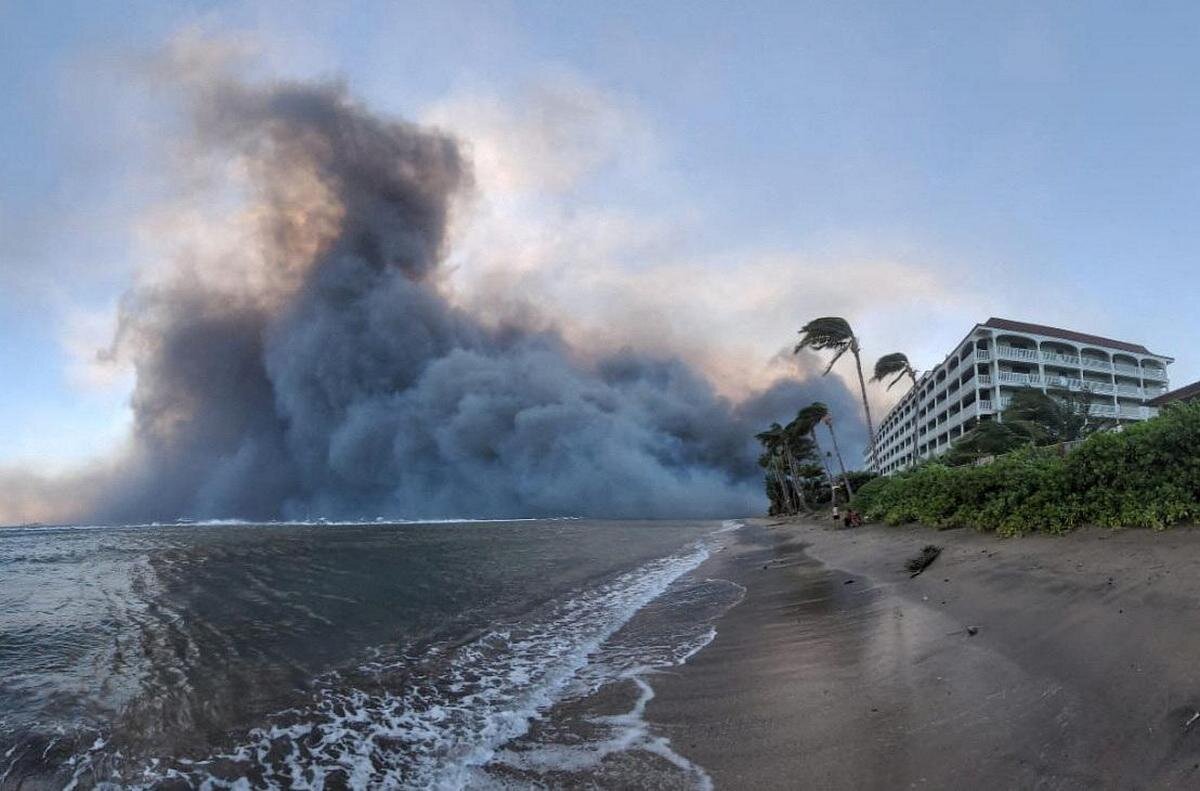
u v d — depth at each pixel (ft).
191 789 18.71
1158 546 27.09
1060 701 16.15
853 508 107.34
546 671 30.48
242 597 54.70
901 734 17.12
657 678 27.12
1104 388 210.79
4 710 25.22
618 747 19.72
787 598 43.62
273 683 28.99
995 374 204.44
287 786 18.78
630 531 227.81
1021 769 13.82
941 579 35.83
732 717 20.94
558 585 63.52
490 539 162.61
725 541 135.95
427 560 92.53
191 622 43.45
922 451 266.57
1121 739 13.64
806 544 90.48
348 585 62.80
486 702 25.89
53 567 82.69
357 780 19.04
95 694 27.35
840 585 45.37
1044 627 21.95
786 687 23.12
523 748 20.56
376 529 259.80
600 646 35.09
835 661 25.30
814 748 17.39
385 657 33.73
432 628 41.39
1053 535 36.42
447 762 19.97
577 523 393.70
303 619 44.60
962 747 15.51
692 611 43.83
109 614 46.52
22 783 19.24
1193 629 17.28
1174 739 12.94
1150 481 30.94
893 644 25.80
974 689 18.74
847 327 119.85
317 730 23.08
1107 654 17.85
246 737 22.50
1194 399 31.68
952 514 54.54
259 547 121.49
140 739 22.39
